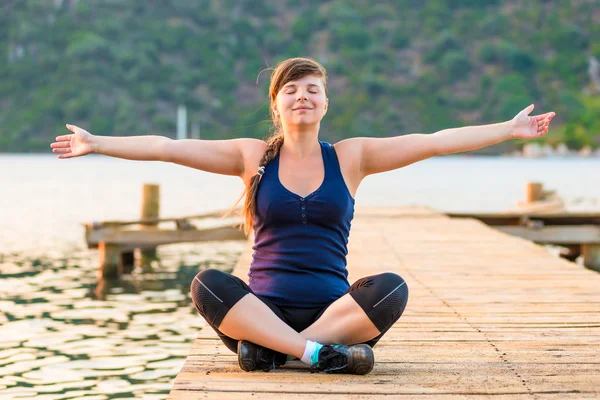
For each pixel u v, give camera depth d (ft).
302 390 12.22
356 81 402.72
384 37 447.01
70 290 35.94
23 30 391.45
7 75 384.06
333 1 461.78
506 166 279.28
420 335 16.21
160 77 391.86
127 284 38.14
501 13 471.21
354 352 12.79
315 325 13.03
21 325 27.61
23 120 362.74
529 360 14.14
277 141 13.39
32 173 181.68
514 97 404.36
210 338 15.76
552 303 19.75
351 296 12.91
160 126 368.27
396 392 12.19
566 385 12.62
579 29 460.14
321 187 13.06
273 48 434.71
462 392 12.23
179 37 415.23
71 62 382.22
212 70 403.34
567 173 212.43
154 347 24.53
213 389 12.22
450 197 108.17
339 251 13.35
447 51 433.89
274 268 13.20
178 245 55.52
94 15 412.77
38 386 20.22
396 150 13.42
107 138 13.16
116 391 19.88
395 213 47.88
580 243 41.73
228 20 436.76
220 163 13.50
